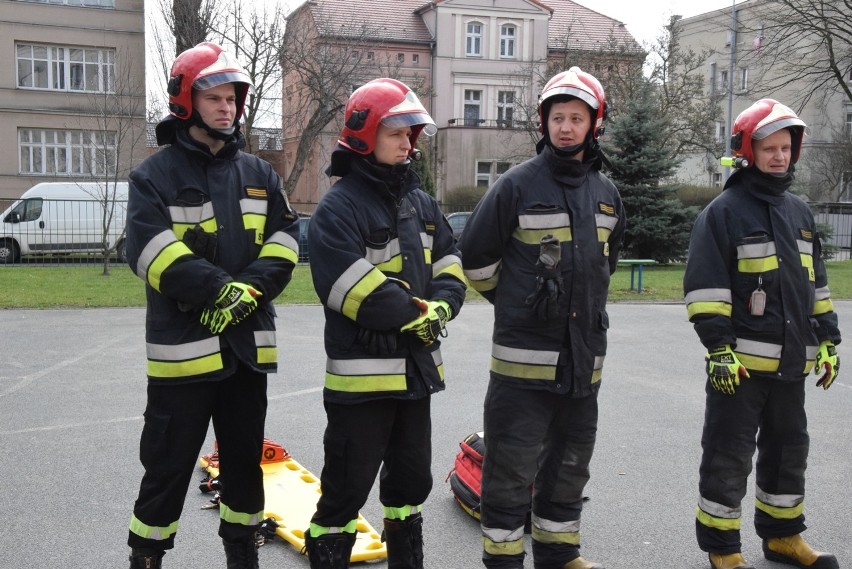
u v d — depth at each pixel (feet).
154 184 11.44
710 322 13.25
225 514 12.34
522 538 12.71
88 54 111.34
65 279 55.57
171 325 11.44
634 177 76.33
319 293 11.70
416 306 11.53
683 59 114.01
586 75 12.53
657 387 27.14
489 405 12.78
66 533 14.61
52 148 110.83
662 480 18.11
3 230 74.74
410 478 12.14
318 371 28.22
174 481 11.51
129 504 15.98
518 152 133.49
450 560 13.99
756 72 127.65
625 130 75.72
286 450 19.57
